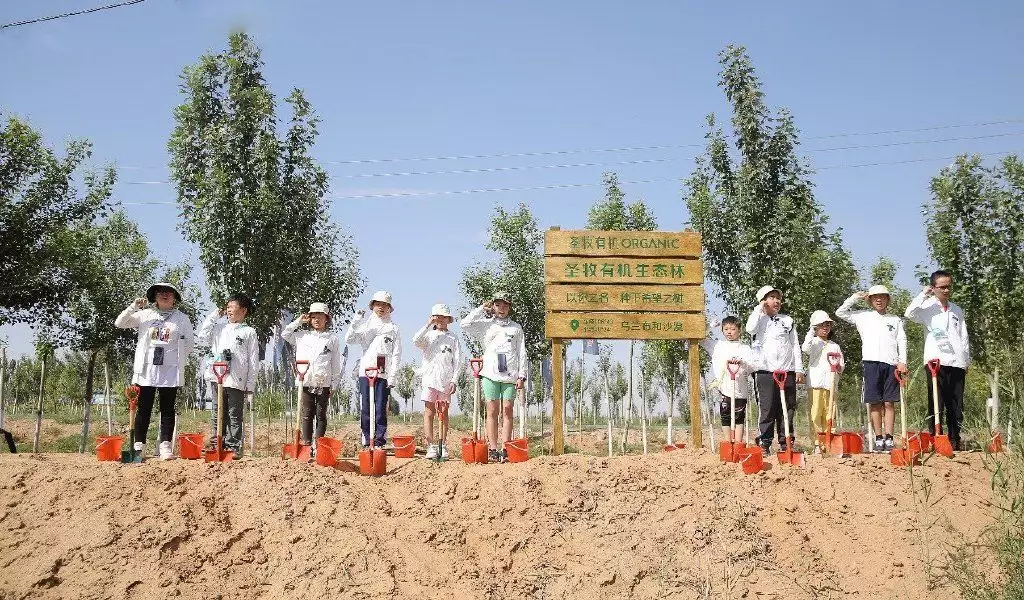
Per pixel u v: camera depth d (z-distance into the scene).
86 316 16.05
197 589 6.95
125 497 7.75
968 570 7.04
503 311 9.88
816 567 7.36
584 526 7.82
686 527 7.77
